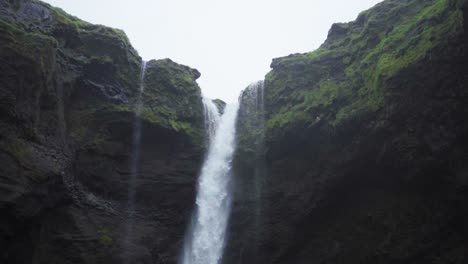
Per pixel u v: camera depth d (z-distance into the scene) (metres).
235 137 25.25
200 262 22.78
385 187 19.45
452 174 16.92
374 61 20.31
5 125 16.09
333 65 23.53
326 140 20.75
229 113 26.70
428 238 17.86
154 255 21.45
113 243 20.12
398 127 17.84
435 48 16.59
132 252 20.50
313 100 22.20
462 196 16.95
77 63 21.67
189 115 24.53
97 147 21.33
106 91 22.42
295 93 23.89
